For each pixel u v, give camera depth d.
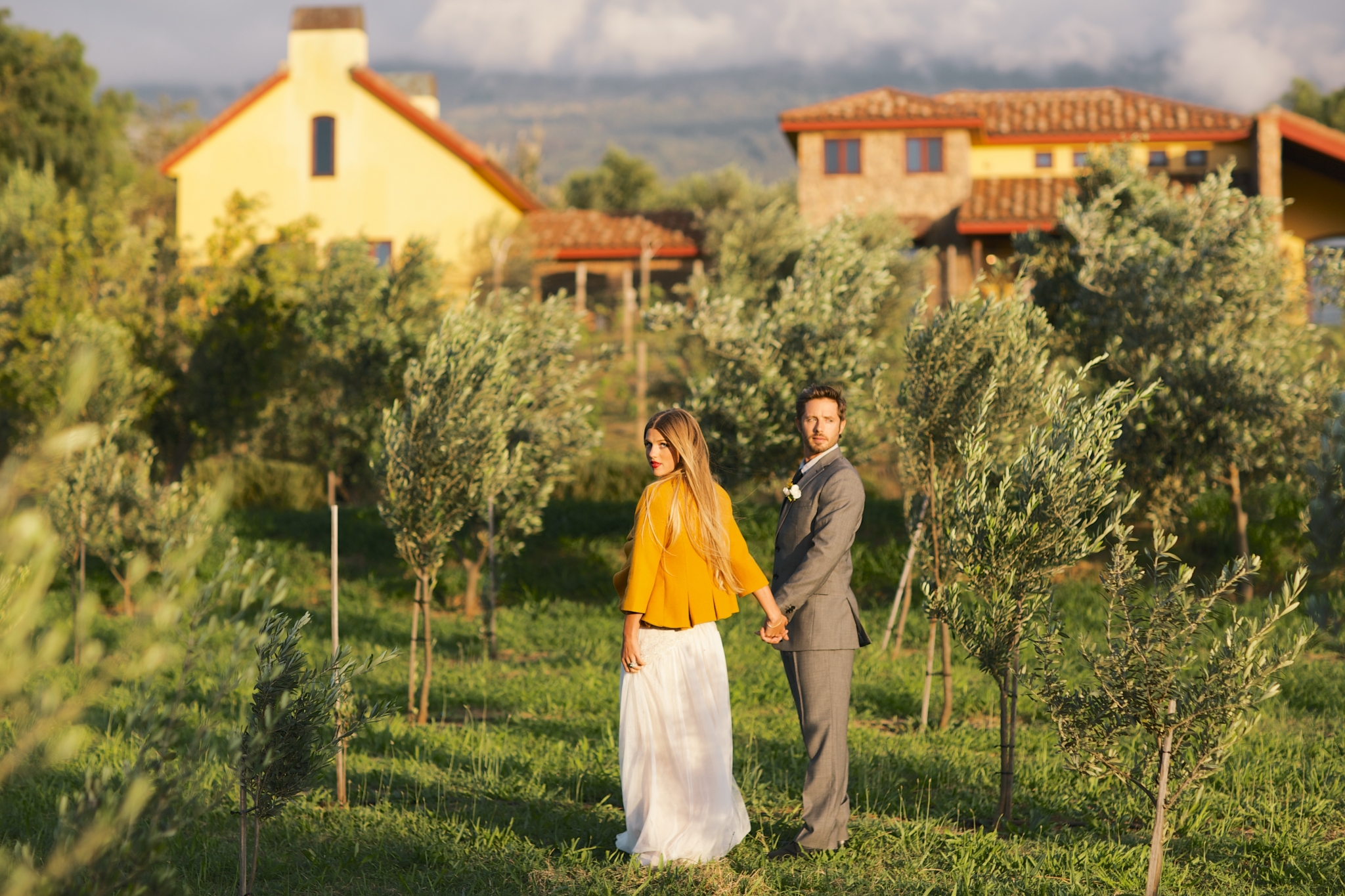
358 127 27.59
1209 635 7.54
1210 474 11.41
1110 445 4.94
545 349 11.90
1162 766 4.29
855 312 10.70
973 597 7.57
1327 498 4.59
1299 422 10.59
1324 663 8.73
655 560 4.61
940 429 7.62
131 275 16.69
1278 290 11.41
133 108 38.50
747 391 10.60
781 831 5.13
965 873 4.54
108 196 17.47
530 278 26.92
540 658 10.59
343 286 17.23
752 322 12.05
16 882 2.21
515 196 27.70
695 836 4.57
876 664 9.31
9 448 12.98
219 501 2.72
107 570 14.02
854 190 27.17
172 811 2.81
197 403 16.08
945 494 7.67
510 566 14.27
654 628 4.68
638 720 4.65
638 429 20.14
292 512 16.86
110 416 13.23
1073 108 29.11
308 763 4.29
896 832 5.11
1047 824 5.32
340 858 4.83
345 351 16.55
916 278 21.05
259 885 4.54
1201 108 27.89
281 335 16.59
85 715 7.29
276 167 27.72
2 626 2.09
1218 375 10.70
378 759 6.60
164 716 2.87
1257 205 11.41
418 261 17.36
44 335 15.07
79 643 2.24
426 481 7.22
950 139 26.94
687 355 16.66
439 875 4.57
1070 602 11.14
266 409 17.33
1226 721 4.22
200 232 27.80
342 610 12.83
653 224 29.95
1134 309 11.55
